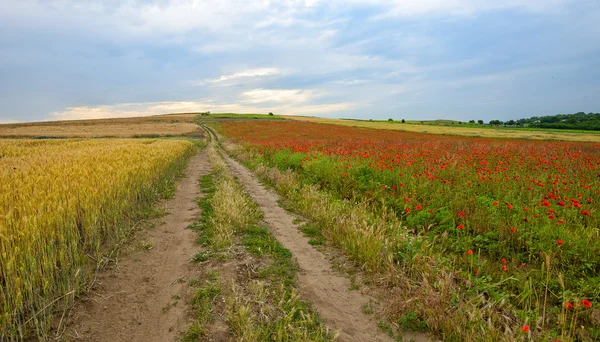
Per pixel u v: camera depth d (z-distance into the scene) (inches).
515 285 167.5
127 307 154.6
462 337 129.0
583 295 155.0
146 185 359.3
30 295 130.0
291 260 207.8
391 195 328.2
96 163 364.5
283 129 2492.6
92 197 225.0
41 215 169.2
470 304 144.8
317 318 146.1
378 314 150.3
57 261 179.6
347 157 510.3
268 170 561.9
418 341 132.5
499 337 123.0
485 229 233.3
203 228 271.0
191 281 177.3
